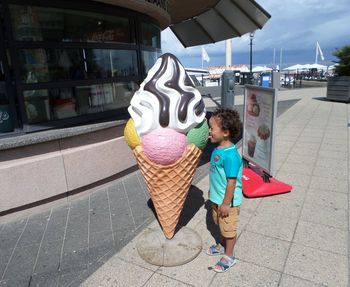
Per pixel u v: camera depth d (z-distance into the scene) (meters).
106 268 2.87
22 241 3.42
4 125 4.10
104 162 4.70
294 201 4.04
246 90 4.87
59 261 3.04
